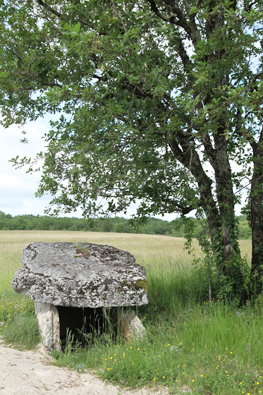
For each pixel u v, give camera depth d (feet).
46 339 17.67
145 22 17.92
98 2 20.21
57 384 12.60
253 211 24.99
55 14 22.20
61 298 18.31
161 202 24.43
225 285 23.30
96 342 18.67
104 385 13.12
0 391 11.08
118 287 19.38
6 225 303.27
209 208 24.04
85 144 17.78
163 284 29.19
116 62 17.85
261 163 23.09
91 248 24.82
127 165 20.43
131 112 20.92
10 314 21.99
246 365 14.03
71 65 21.52
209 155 25.32
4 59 22.56
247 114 21.85
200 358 14.96
